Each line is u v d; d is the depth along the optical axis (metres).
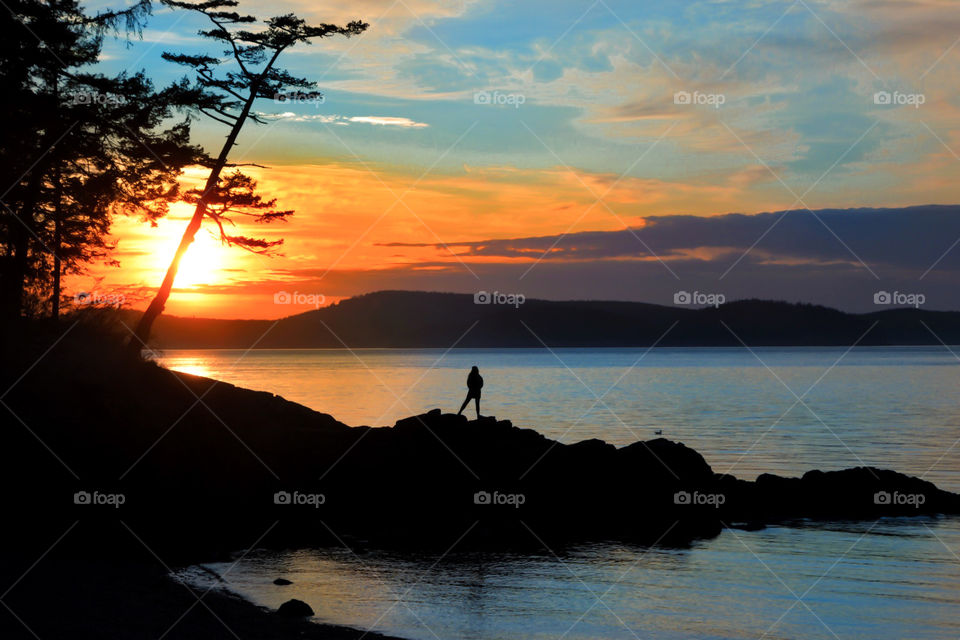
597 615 19.72
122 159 38.50
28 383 31.97
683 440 63.03
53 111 35.16
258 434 34.81
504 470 34.00
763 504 34.47
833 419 78.75
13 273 35.41
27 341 35.72
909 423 74.44
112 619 16.00
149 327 39.50
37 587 18.27
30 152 35.44
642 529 30.92
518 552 27.00
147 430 32.19
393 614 19.08
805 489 35.66
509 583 22.72
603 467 35.00
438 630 17.91
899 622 19.72
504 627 18.39
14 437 28.86
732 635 18.50
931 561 26.38
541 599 21.05
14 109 34.50
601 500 33.62
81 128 36.78
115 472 29.38
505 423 36.56
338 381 146.62
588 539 29.14
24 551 23.42
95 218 40.12
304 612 18.38
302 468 33.28
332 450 34.31
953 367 195.88
